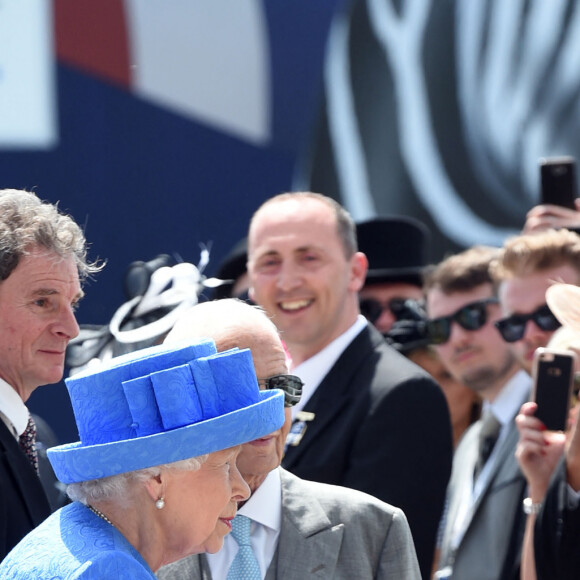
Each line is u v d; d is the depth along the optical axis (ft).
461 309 59.21
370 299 66.44
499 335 58.23
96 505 28.48
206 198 82.74
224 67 82.38
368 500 37.83
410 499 45.78
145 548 28.40
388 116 80.69
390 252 66.69
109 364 29.17
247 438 28.50
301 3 81.76
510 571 48.16
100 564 26.61
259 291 51.83
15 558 27.89
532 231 58.65
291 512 37.04
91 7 82.74
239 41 82.28
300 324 50.55
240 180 82.48
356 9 81.20
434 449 46.88
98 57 82.84
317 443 47.37
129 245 82.48
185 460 28.12
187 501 28.55
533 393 45.37
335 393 48.42
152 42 82.64
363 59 81.05
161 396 27.99
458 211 79.25
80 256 41.63
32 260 38.50
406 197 80.43
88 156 82.79
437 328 59.88
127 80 82.84
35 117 82.79
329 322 50.52
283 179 82.23
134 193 82.69
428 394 47.37
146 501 28.37
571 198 58.59
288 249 51.24
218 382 28.94
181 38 82.58
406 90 80.28
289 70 82.02
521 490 49.37
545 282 51.93
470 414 66.23
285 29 82.02
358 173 81.10
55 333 39.29
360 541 36.83
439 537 56.44
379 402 46.96
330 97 81.61
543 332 51.98
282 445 37.40
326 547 36.42
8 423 38.99
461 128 79.20
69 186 82.69
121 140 82.84
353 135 81.25
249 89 82.23
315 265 50.85
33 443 40.78
